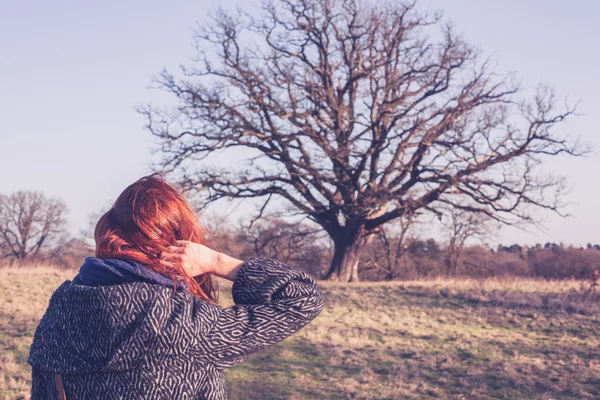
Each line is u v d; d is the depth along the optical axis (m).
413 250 44.69
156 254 1.40
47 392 1.35
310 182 28.92
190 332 1.29
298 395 8.66
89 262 1.37
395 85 28.12
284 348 11.65
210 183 27.53
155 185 1.52
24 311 13.03
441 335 13.47
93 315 1.27
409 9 28.98
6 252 60.81
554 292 18.38
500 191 27.58
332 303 17.53
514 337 13.37
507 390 9.20
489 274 43.62
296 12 28.70
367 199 27.80
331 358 11.01
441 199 28.94
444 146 27.64
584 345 12.51
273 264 1.48
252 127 28.08
